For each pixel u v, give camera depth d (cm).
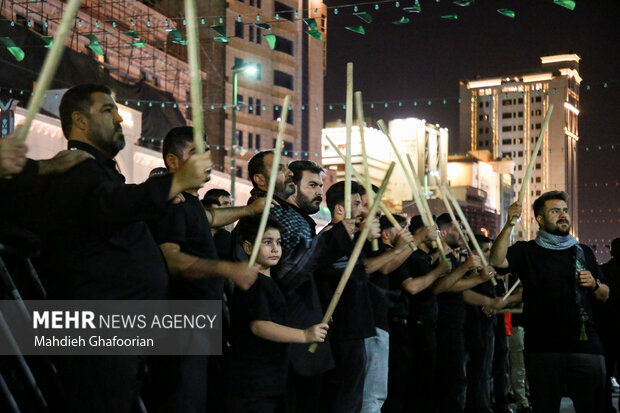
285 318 497
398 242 619
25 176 357
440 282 747
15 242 390
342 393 562
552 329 655
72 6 293
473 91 16362
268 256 486
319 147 5766
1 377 373
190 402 420
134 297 365
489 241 977
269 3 5256
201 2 4881
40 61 2769
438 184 772
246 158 5025
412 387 754
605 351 831
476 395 915
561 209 672
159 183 336
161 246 413
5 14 2992
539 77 15762
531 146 15775
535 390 666
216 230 534
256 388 470
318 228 2691
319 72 5759
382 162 6812
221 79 4797
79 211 352
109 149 390
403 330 721
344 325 566
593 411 649
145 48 3916
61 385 373
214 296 438
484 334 930
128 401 367
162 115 3719
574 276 657
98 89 387
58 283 361
